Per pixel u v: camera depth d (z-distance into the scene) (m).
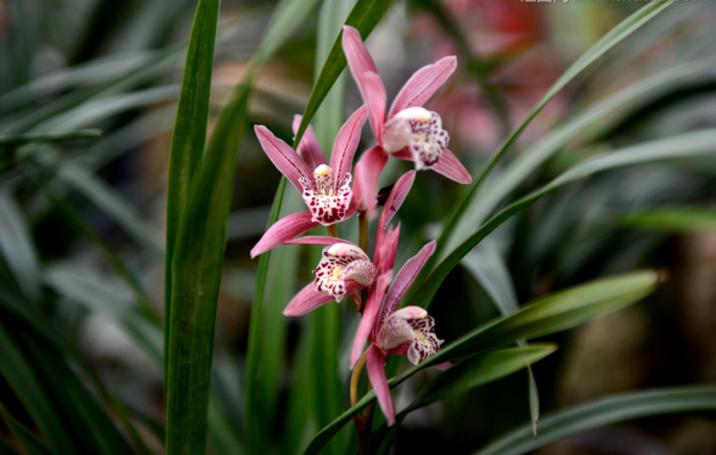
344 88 0.62
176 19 1.01
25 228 0.71
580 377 1.08
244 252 1.34
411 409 0.52
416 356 0.51
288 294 0.64
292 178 0.52
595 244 0.81
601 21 1.43
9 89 0.96
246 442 0.59
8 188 0.83
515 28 1.43
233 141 0.49
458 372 0.52
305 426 0.64
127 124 0.95
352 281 0.51
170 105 1.04
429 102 0.93
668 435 1.03
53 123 0.70
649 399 0.59
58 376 0.59
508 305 0.62
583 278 0.80
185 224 0.50
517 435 0.60
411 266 0.52
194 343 0.52
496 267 0.64
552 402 0.79
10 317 0.59
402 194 0.52
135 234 0.73
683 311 1.05
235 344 1.24
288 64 1.29
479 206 0.66
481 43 1.40
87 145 0.93
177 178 0.53
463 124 1.24
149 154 1.50
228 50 0.95
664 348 1.06
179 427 0.54
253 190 1.43
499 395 0.73
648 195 0.92
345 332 0.78
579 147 0.82
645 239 0.83
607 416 0.59
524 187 0.77
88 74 0.79
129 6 0.99
